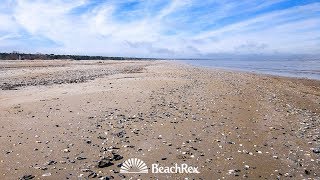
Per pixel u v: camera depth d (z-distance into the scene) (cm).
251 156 1268
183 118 1781
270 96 2739
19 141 1320
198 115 1870
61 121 1627
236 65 10244
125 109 1933
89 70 5278
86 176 1020
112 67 6438
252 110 2094
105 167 1097
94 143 1320
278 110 2153
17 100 2161
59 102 2092
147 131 1512
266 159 1245
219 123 1720
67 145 1287
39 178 997
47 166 1085
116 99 2241
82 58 12188
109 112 1842
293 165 1199
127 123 1627
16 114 1752
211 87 3100
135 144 1330
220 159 1220
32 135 1399
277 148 1379
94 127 1538
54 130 1477
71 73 4556
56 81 3453
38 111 1828
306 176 1108
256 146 1389
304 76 5197
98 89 2730
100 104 2056
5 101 2120
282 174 1116
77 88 2808
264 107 2220
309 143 1460
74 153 1206
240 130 1617
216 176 1072
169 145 1338
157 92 2623
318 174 1127
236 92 2825
